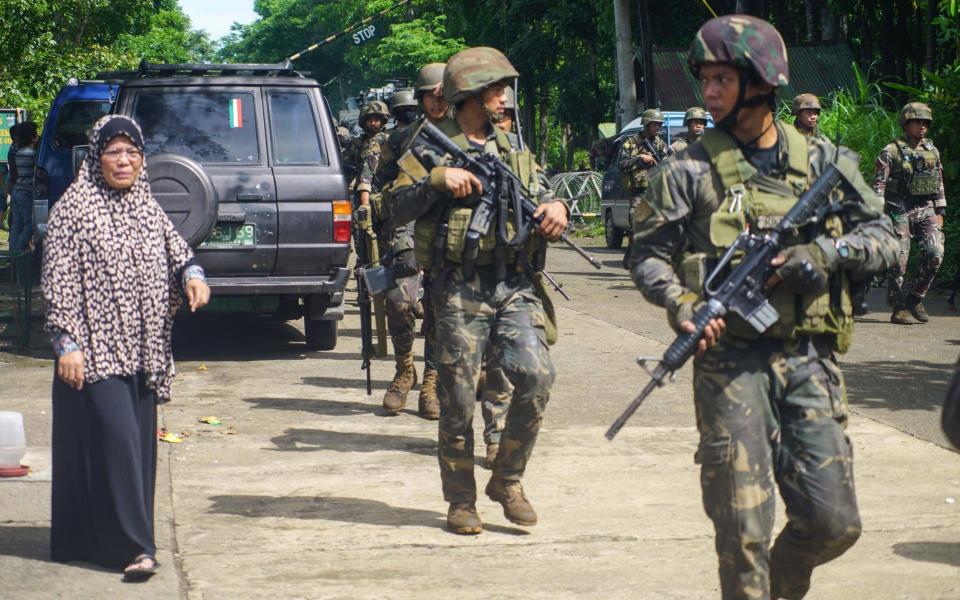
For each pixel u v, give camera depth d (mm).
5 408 8078
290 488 6324
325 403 8539
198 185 9195
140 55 57375
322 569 5055
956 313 13594
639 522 5758
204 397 8711
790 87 25312
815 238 3803
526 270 5426
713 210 3838
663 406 8438
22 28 25500
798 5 32094
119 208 4832
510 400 5895
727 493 3756
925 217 12445
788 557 3930
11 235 17516
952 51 19344
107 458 4797
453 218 5270
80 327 4750
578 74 42125
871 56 27875
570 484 6445
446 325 5363
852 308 3920
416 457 7020
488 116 5414
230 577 4934
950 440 2873
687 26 32969
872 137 18750
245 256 9867
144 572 4781
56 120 15141
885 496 6211
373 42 75750
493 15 45625
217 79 10125
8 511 5641
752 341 3793
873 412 8211
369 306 8141
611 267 19203
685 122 15016
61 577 4789
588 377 9516
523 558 5230
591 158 34156
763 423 3766
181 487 6301
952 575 5000
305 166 10055
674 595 4773
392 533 5562
